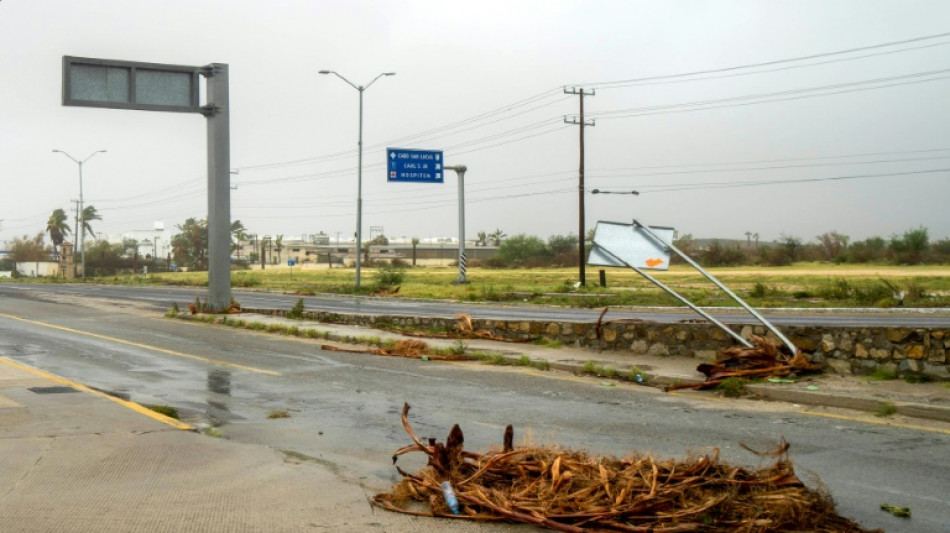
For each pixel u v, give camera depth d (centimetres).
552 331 1766
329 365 1553
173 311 2869
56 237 14438
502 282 6225
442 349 1691
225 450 788
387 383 1327
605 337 1642
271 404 1138
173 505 611
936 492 682
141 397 1194
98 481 671
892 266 8075
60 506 600
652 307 3216
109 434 844
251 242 18738
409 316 2214
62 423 898
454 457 654
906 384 1148
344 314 2405
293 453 818
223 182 2791
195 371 1480
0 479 669
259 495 644
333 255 17762
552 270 10038
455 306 3625
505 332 1892
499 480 634
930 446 849
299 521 579
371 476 726
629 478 580
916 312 2878
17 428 868
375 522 579
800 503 555
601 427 956
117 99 2558
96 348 1862
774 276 6019
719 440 883
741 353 1262
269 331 2242
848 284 4041
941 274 5856
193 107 2689
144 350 1819
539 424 979
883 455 811
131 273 12700
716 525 537
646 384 1297
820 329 1277
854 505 646
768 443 865
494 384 1309
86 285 6612
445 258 17912
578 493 569
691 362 1451
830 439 884
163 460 743
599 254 1398
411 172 5097
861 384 1156
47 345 1927
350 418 1030
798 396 1117
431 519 587
